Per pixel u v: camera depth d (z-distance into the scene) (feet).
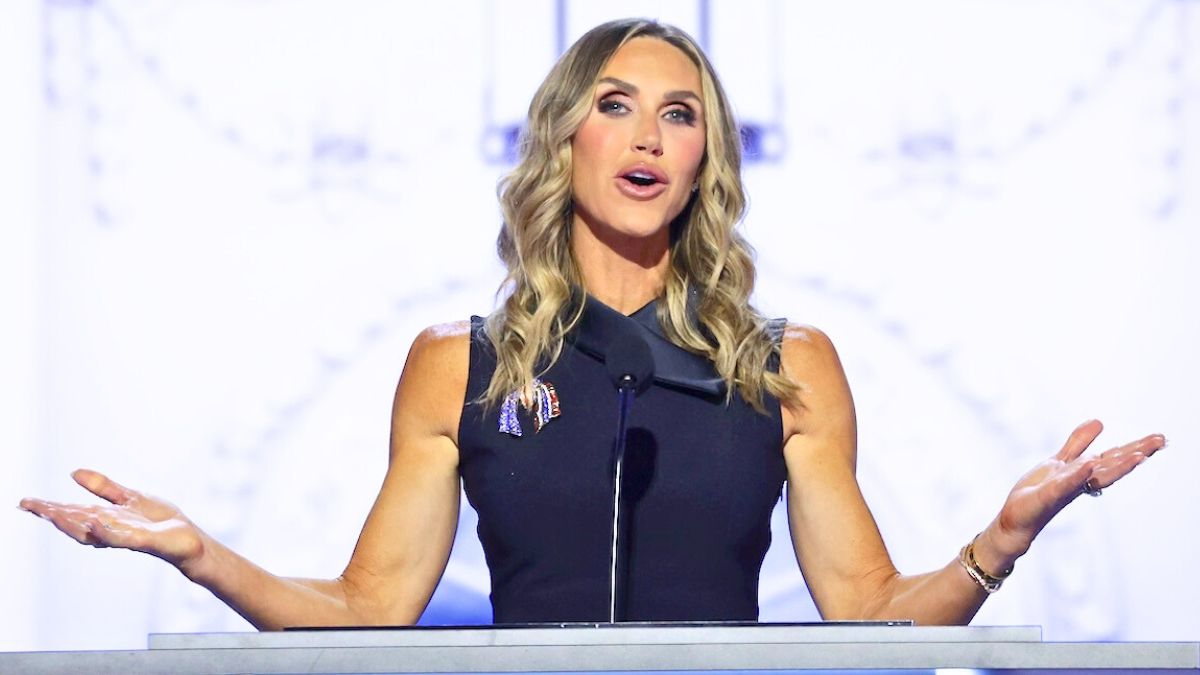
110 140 44.06
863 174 42.86
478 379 27.50
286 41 43.93
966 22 42.98
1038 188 42.80
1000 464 42.47
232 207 43.83
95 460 43.47
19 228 43.88
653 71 27.78
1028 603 42.50
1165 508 42.42
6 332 43.57
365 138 43.62
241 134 43.91
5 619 43.29
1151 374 42.50
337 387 43.42
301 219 43.68
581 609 26.08
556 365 27.40
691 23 43.01
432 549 27.53
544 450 26.78
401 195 43.52
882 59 42.98
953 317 42.68
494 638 17.79
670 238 28.50
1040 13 43.04
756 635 17.87
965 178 42.83
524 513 26.61
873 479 42.55
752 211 42.78
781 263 42.70
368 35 43.80
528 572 26.50
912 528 42.47
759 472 26.94
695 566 26.27
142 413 43.57
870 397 42.65
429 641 17.83
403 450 27.81
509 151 43.32
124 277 43.83
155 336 43.70
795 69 42.98
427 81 43.60
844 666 17.63
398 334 43.37
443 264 43.39
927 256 42.75
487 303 43.27
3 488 43.37
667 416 26.94
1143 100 42.91
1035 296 42.70
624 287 28.17
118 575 43.73
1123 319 42.60
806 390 27.61
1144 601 42.37
